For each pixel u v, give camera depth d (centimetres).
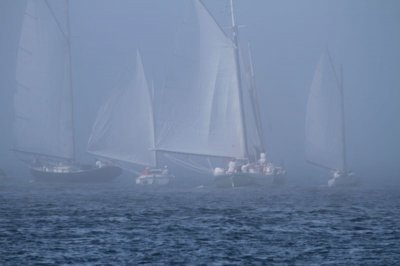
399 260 18388
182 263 18000
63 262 18062
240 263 18012
